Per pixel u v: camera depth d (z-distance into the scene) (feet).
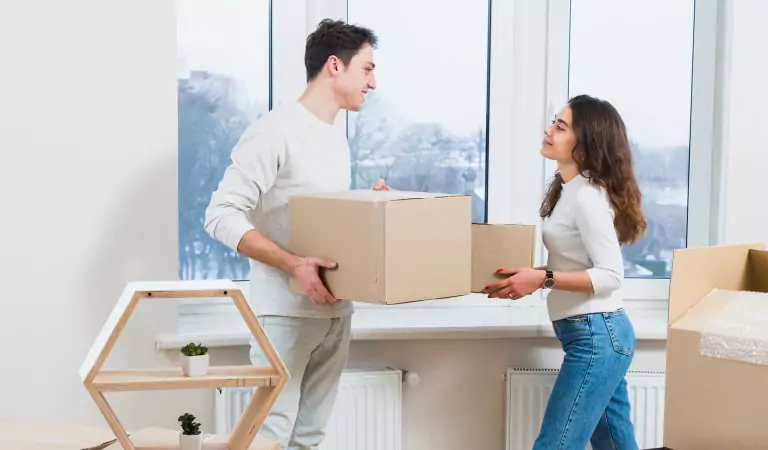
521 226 7.66
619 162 7.95
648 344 9.76
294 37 9.79
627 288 10.62
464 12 10.32
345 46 7.41
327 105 7.53
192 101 9.59
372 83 7.62
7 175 8.28
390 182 10.31
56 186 8.41
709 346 4.88
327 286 6.81
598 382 7.89
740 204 10.25
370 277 6.39
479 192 10.53
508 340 9.64
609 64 10.55
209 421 8.94
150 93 8.62
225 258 9.82
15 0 8.20
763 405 4.67
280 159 7.26
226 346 8.89
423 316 9.95
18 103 8.27
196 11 9.53
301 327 7.47
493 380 9.66
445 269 6.69
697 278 5.24
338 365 7.98
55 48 8.32
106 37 8.45
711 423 4.90
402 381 9.47
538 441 8.10
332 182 7.51
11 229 8.32
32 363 8.46
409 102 10.27
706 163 10.60
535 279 7.55
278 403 7.55
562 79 10.42
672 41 10.59
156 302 8.68
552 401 8.03
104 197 8.55
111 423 4.48
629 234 8.13
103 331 4.72
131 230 8.64
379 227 6.28
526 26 10.36
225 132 9.73
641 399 9.49
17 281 8.37
